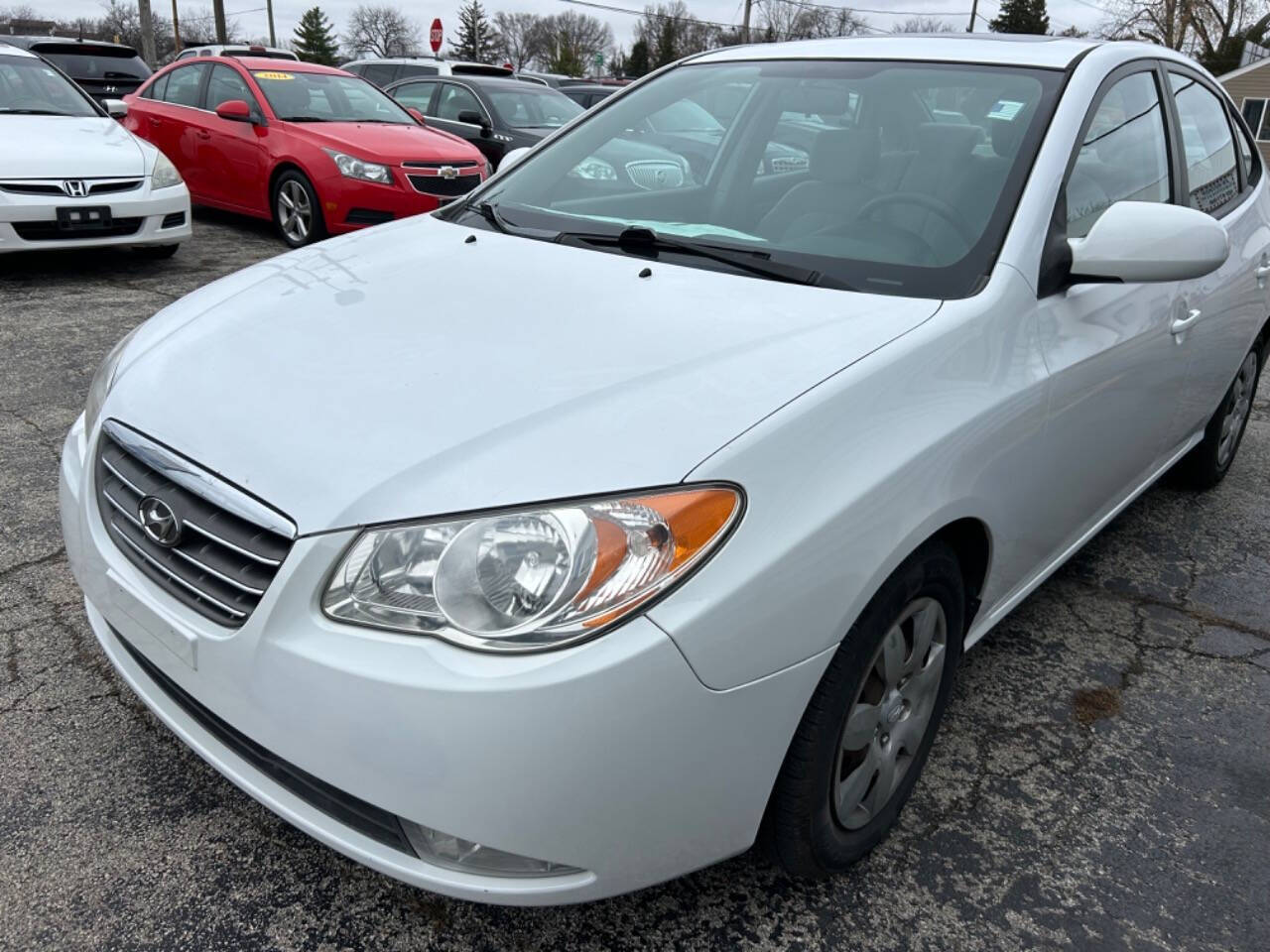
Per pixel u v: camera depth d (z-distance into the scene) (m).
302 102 8.40
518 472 1.50
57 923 1.79
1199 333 2.98
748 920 1.88
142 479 1.76
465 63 11.35
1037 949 1.85
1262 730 2.55
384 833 1.55
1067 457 2.30
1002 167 2.30
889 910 1.92
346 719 1.46
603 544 1.44
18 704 2.34
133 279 6.66
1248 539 3.69
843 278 2.13
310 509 1.52
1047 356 2.12
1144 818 2.21
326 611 1.50
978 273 2.09
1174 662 2.84
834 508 1.59
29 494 3.38
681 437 1.55
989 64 2.60
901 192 2.36
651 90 3.11
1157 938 1.89
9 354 4.86
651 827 1.51
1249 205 3.61
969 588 2.16
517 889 1.51
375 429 1.62
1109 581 3.30
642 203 2.65
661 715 1.44
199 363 1.91
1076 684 2.70
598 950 1.81
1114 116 2.62
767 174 2.61
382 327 1.96
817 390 1.68
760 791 1.63
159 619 1.69
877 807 1.97
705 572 1.47
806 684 1.59
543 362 1.77
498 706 1.39
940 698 2.10
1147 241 2.13
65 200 6.16
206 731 1.75
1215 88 3.58
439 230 2.64
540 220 2.63
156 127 9.16
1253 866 2.08
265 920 1.83
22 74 7.22
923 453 1.75
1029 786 2.29
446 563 1.45
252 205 8.35
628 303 2.02
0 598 2.76
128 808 2.06
